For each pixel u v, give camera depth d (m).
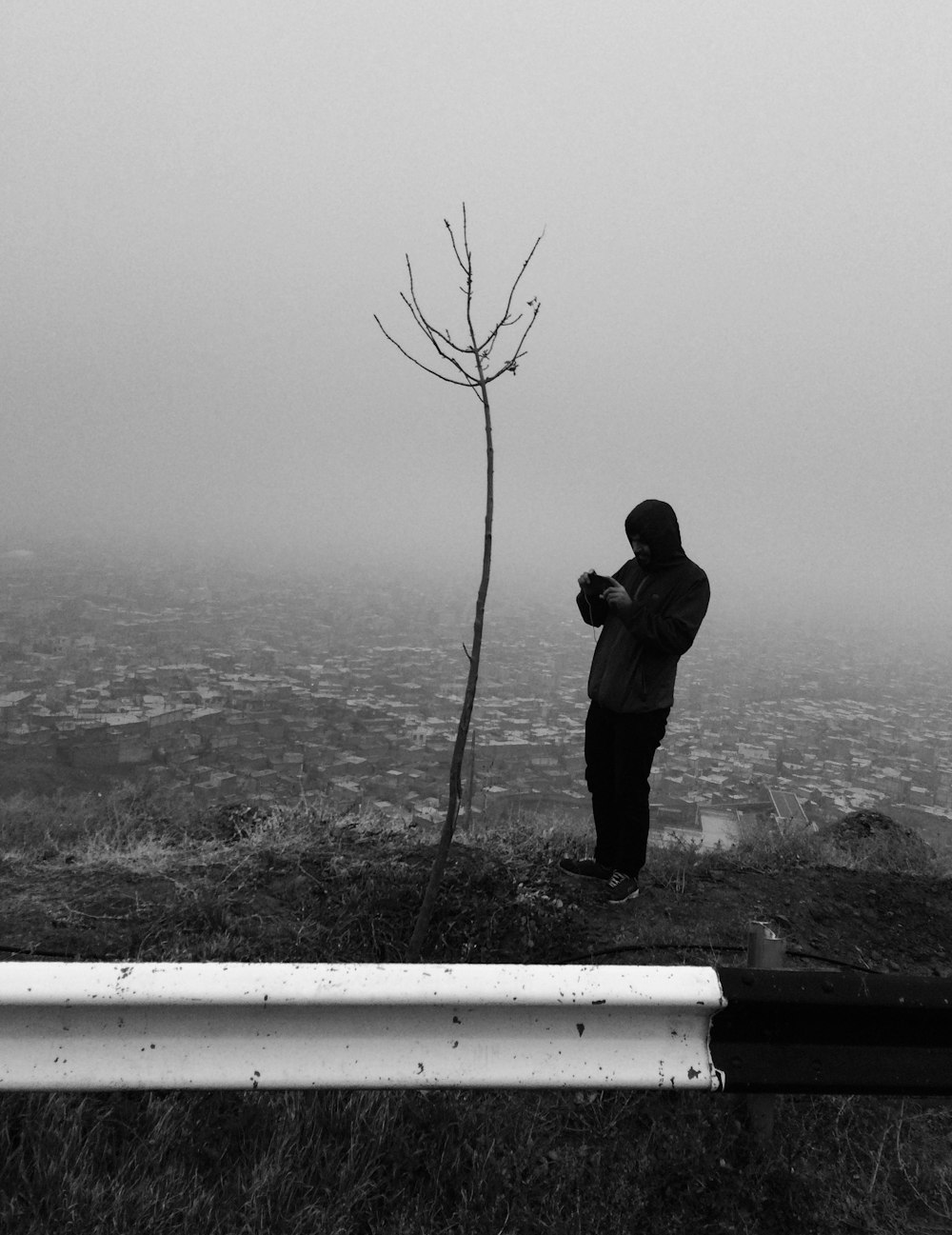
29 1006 1.59
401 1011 1.66
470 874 3.36
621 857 3.29
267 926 3.00
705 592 3.24
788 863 4.12
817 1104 2.18
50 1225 1.65
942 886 3.89
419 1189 1.84
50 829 4.43
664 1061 1.73
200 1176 1.82
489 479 2.53
